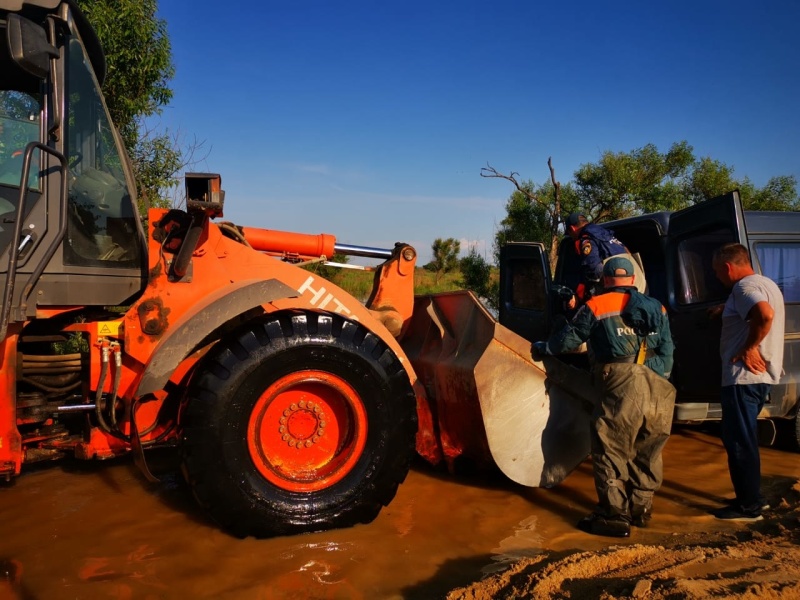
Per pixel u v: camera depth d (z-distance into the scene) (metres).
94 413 3.40
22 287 3.17
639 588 2.46
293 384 3.39
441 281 23.86
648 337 3.66
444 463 4.67
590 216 13.16
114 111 8.03
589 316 3.67
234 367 3.21
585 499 4.11
